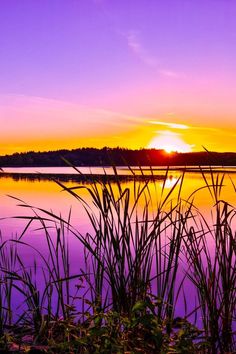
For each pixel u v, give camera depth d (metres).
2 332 3.92
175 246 3.69
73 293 5.70
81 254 8.36
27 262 7.76
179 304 5.54
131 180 31.39
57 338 3.75
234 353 3.42
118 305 3.54
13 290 6.04
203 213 13.20
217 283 3.52
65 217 13.80
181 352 2.99
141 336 3.23
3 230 11.49
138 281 3.59
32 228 11.73
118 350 3.00
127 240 3.58
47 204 18.11
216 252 3.53
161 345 3.00
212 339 3.46
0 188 27.45
